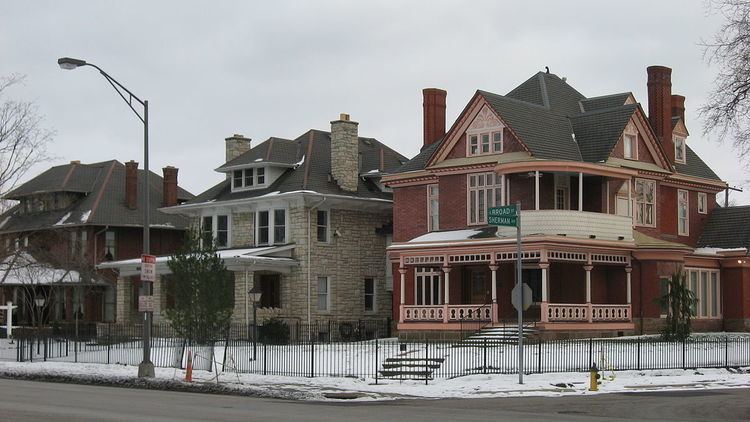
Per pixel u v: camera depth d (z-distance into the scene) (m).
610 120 47.47
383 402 24.20
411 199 50.94
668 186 51.47
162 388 28.00
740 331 49.03
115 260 64.56
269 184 54.62
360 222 54.84
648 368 32.62
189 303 32.31
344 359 35.97
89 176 68.94
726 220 53.47
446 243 44.09
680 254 45.34
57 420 17.80
